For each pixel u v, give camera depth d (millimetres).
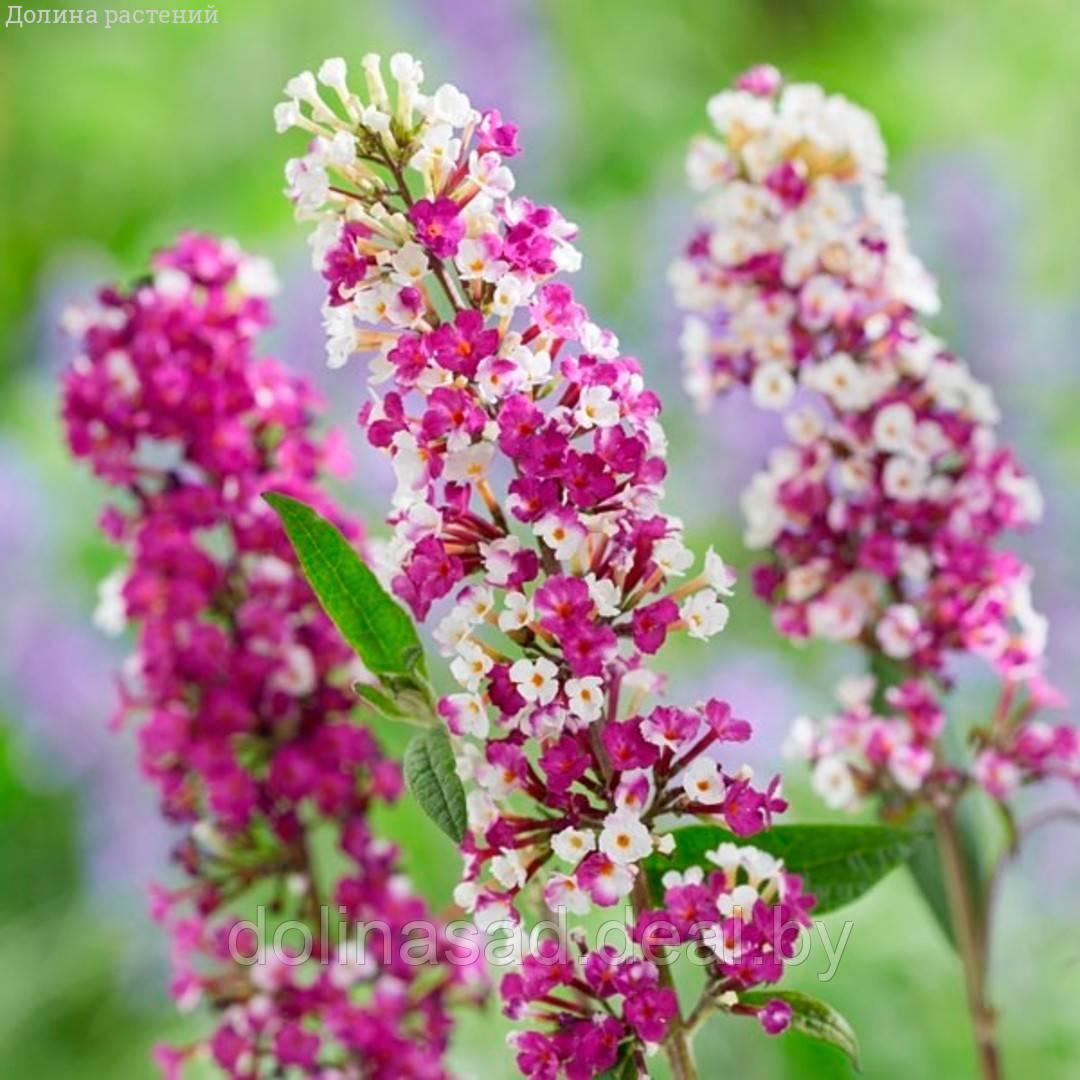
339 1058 932
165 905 982
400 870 971
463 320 813
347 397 1626
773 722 1466
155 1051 972
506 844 816
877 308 975
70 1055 1693
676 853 850
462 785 816
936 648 975
